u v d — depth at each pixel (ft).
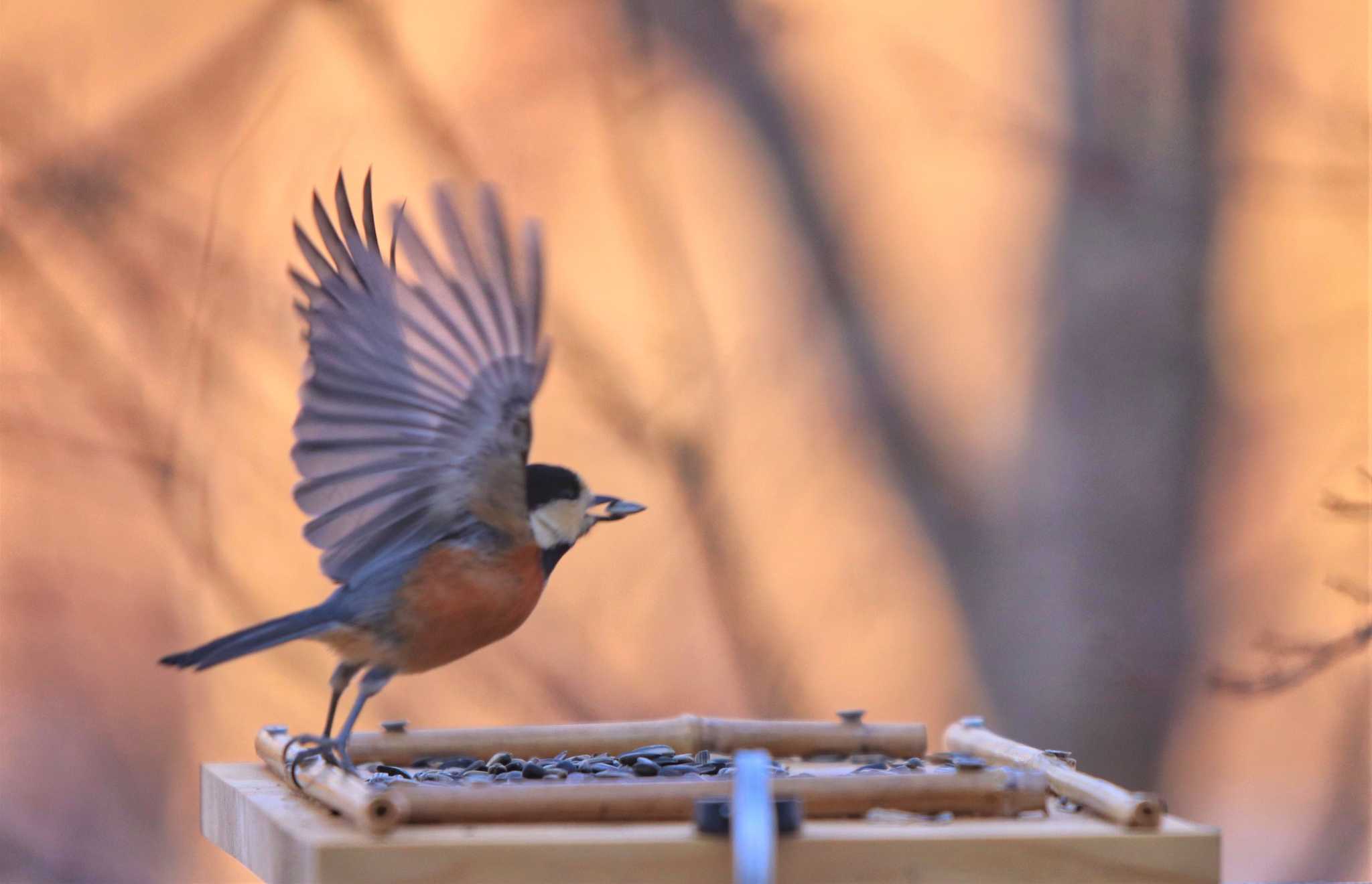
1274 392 44.70
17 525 42.78
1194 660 43.70
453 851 18.48
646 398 44.39
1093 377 45.01
